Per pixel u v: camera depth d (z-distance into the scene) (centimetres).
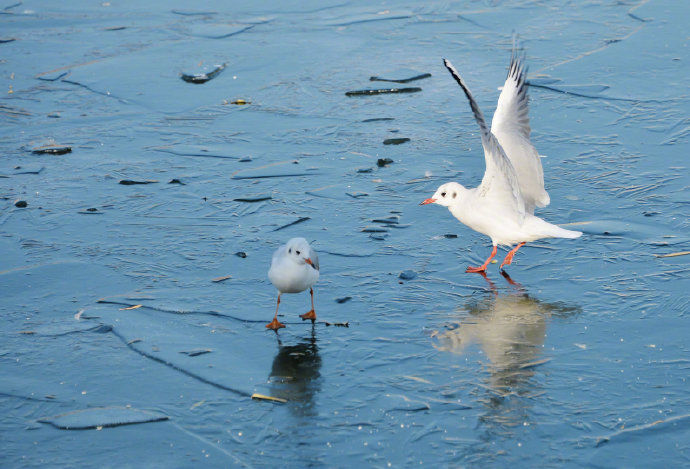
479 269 1159
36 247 1271
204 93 2081
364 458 761
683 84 1923
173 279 1158
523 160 1145
